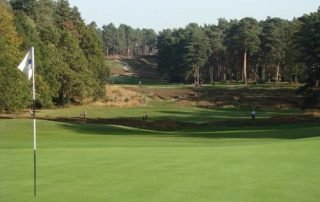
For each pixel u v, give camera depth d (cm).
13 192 1316
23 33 7350
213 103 8956
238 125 5656
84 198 1234
